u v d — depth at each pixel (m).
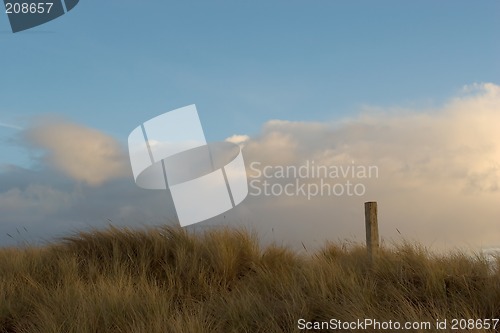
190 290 7.86
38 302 7.03
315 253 9.41
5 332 6.47
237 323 6.25
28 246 9.70
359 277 7.26
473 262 7.32
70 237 9.59
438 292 6.59
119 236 9.41
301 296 6.80
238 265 8.72
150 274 8.39
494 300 6.23
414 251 7.74
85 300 6.70
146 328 5.93
